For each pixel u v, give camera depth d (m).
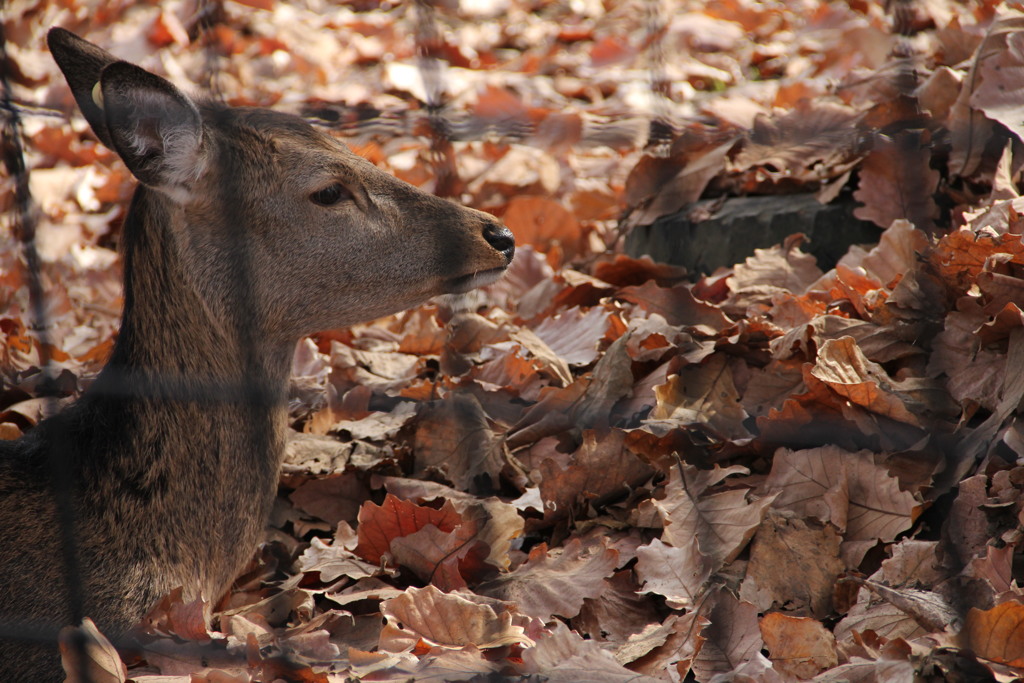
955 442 6.10
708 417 6.92
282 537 7.15
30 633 5.55
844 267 7.75
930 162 8.58
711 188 10.20
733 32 17.14
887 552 5.78
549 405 7.38
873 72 10.88
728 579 5.75
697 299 8.36
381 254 6.80
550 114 14.06
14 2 16.45
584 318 8.48
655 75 11.09
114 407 6.01
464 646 5.32
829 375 6.35
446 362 8.62
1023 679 4.65
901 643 4.89
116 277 12.11
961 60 9.66
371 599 6.15
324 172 6.61
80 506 5.82
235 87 15.63
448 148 10.75
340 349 9.06
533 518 6.59
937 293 6.86
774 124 10.45
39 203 12.68
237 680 5.18
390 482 7.18
